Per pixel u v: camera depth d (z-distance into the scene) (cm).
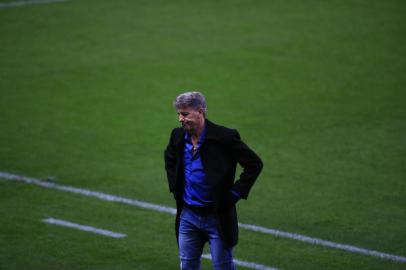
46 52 6038
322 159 3953
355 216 3195
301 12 7262
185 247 2156
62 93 5122
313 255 2773
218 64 5825
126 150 4094
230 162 2105
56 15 7100
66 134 4341
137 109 4844
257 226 3067
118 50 6134
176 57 5978
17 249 2783
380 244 2900
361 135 4353
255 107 4894
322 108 4869
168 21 6962
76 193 3438
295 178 3669
